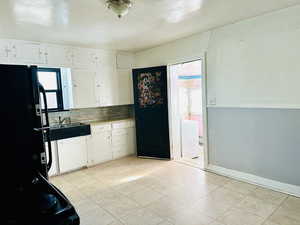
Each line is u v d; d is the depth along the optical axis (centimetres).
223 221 215
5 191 130
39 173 146
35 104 143
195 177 329
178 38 363
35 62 345
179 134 436
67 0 201
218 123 334
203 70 340
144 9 232
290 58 251
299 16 239
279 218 215
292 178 261
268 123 277
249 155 300
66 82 398
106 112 478
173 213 233
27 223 107
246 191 275
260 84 279
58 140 362
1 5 206
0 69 130
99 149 417
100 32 309
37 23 261
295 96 251
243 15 268
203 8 238
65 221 115
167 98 409
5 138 133
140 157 451
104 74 432
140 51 459
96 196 281
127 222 221
